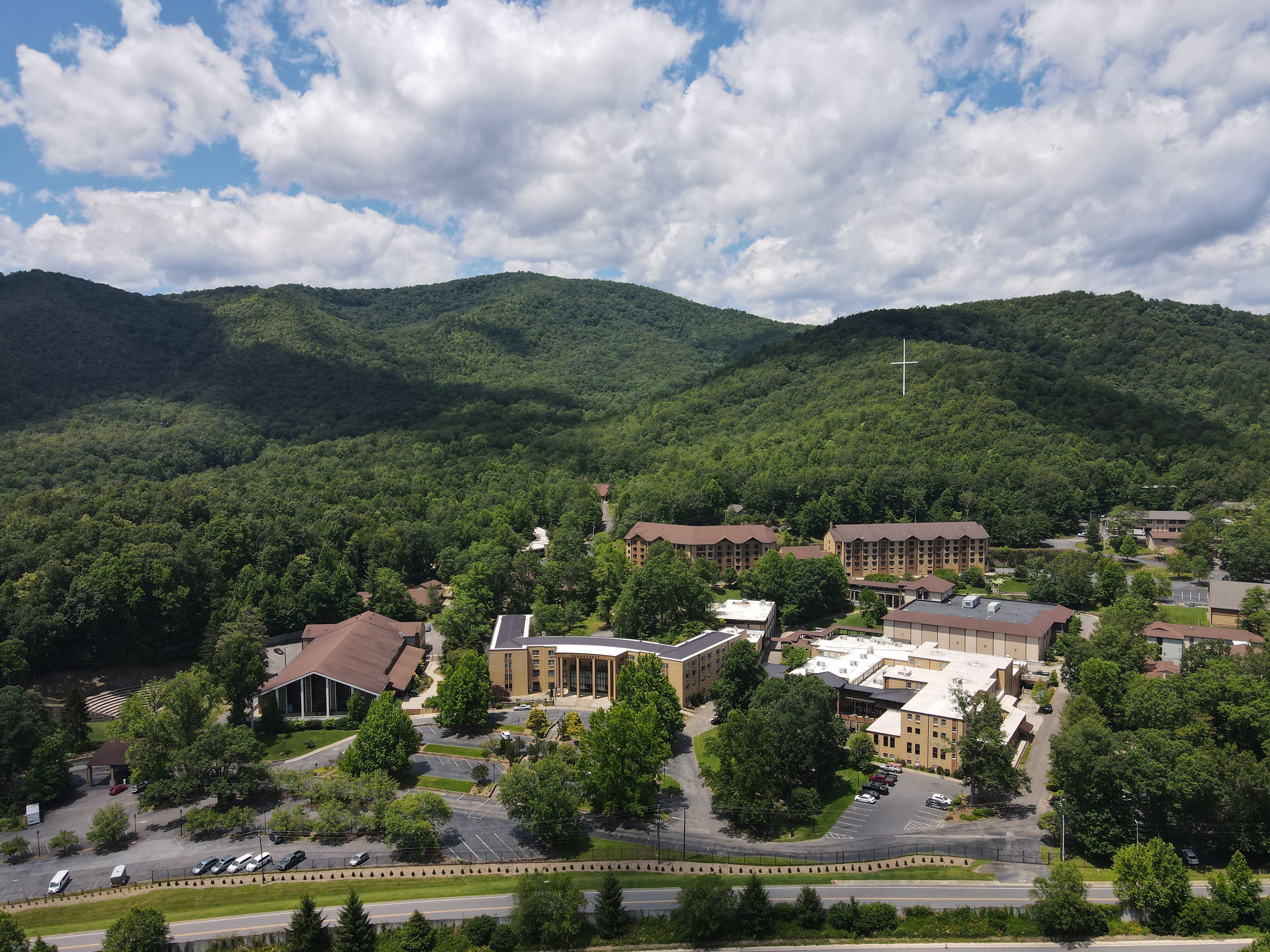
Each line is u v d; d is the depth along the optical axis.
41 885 119.56
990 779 138.38
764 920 108.25
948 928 109.00
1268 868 123.06
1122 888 112.38
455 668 176.12
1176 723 149.75
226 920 109.44
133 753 147.62
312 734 174.50
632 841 131.50
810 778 149.12
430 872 121.75
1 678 185.12
